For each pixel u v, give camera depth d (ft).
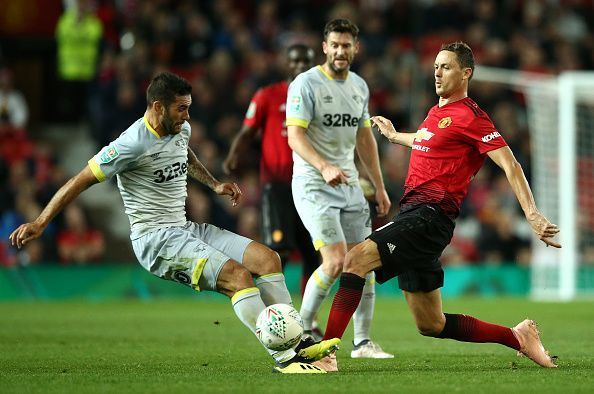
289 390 65.67
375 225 109.29
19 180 216.74
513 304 186.80
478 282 221.05
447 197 79.05
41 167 231.30
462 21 265.54
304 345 77.56
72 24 245.24
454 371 78.74
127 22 253.65
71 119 270.67
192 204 215.51
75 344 107.65
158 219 79.56
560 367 81.97
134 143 77.10
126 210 80.33
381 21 264.11
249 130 118.11
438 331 82.02
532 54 256.93
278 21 266.77
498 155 77.36
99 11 254.68
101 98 233.14
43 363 87.10
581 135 219.82
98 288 205.87
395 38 266.77
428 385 68.59
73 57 246.06
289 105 93.66
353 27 94.32
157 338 115.85
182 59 248.32
